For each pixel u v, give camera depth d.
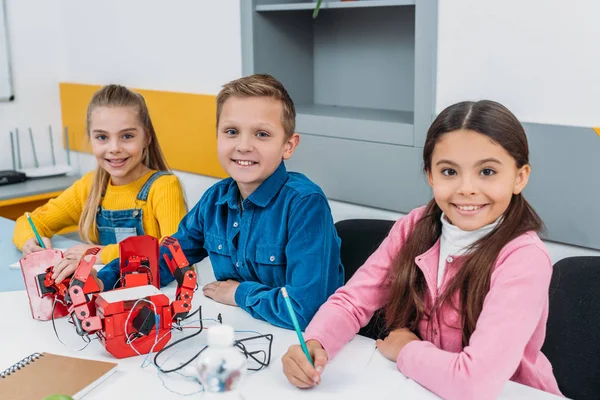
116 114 1.66
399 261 1.14
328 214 1.27
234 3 2.20
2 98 2.72
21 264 1.15
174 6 2.41
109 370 0.93
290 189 1.27
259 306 1.16
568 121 1.55
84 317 0.97
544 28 1.55
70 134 2.91
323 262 1.21
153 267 1.11
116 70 2.69
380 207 1.95
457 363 0.91
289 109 1.29
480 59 1.67
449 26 1.72
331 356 1.03
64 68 2.91
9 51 2.71
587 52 1.49
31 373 0.92
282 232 1.25
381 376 0.96
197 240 1.41
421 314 1.11
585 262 1.30
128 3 2.57
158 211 1.68
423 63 1.77
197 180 2.49
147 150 1.77
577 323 1.27
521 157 1.00
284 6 2.07
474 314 1.02
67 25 2.84
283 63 2.27
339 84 2.30
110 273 1.26
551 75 1.56
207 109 2.35
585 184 1.53
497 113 0.99
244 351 1.00
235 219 1.32
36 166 2.87
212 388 0.81
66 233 2.43
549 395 0.91
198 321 1.15
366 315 1.12
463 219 1.02
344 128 1.99
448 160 1.00
